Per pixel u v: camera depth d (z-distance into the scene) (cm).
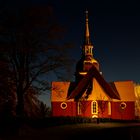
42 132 4128
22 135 3756
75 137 3688
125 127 5312
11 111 4416
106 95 7700
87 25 10306
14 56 4028
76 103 7844
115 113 8044
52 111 8094
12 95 4150
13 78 4031
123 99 8225
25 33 3916
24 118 4338
